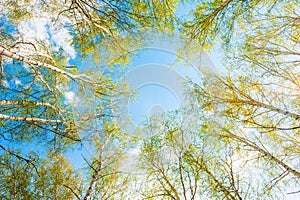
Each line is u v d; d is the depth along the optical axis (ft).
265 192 18.78
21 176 19.94
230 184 19.36
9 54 16.39
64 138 21.62
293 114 16.80
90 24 23.61
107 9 22.98
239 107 20.22
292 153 18.93
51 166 22.30
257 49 19.21
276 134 19.52
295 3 18.07
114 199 22.81
